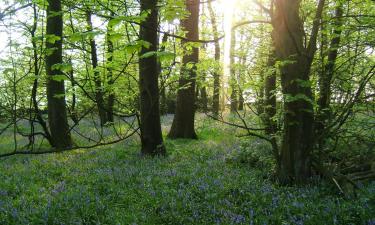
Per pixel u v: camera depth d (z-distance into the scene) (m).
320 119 10.24
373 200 7.43
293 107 8.76
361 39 11.16
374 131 11.65
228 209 7.60
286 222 6.78
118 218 7.26
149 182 9.64
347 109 8.95
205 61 10.65
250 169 11.20
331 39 11.34
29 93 6.42
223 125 20.22
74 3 5.46
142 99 13.43
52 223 7.14
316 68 10.32
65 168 11.64
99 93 5.31
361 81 9.48
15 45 4.96
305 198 8.05
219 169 11.19
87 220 7.23
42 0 5.60
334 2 11.86
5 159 13.46
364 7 11.73
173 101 33.22
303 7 11.81
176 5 4.86
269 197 8.24
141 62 12.91
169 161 12.68
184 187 9.17
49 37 4.17
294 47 8.48
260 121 10.80
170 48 8.19
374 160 10.02
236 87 9.48
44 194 8.84
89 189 9.19
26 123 25.22
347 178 8.74
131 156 13.45
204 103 13.43
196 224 6.95
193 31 16.16
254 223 6.90
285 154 9.12
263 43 12.45
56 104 14.51
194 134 17.92
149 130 13.73
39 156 13.82
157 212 7.67
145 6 4.71
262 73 10.21
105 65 5.09
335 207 7.27
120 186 9.37
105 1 5.70
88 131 20.50
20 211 7.64
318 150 9.80
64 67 4.13
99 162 12.48
